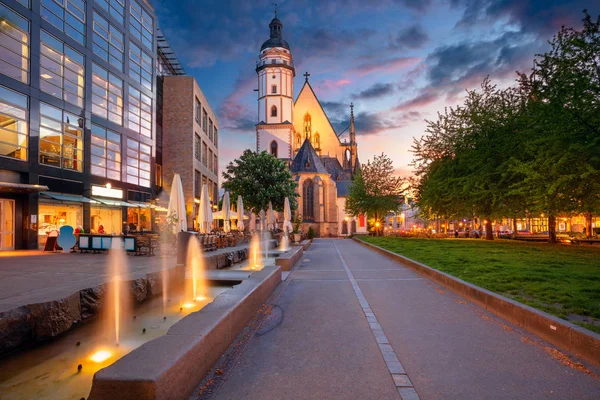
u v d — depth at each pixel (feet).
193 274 33.45
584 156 48.19
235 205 123.85
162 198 113.29
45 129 66.74
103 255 52.85
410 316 23.03
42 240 66.18
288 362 15.34
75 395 12.92
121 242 54.19
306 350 16.85
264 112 264.93
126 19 92.07
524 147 69.51
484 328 20.22
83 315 22.65
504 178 73.82
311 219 238.27
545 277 32.04
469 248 71.56
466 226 228.63
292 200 125.39
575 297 23.40
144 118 101.24
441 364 15.10
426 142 104.83
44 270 34.09
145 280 28.91
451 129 97.04
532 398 12.10
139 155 97.96
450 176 90.99
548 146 54.60
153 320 22.99
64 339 19.53
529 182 58.59
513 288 27.68
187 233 39.34
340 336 18.99
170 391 10.46
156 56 107.96
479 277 33.09
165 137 115.65
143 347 12.00
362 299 28.43
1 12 58.44
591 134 48.37
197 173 125.49
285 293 31.35
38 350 17.90
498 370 14.42
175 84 116.47
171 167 115.14
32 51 63.72
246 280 27.53
